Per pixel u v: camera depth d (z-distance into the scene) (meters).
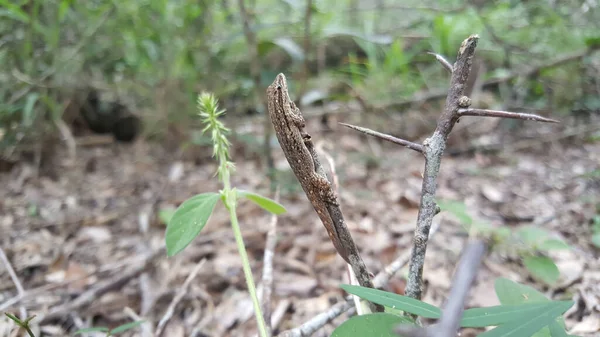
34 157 0.50
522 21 0.64
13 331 0.22
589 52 0.51
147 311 0.24
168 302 0.25
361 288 0.10
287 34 0.57
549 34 0.62
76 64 0.48
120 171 0.48
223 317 0.24
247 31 0.40
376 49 0.60
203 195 0.14
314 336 0.21
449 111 0.11
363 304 0.15
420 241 0.12
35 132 0.47
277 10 0.58
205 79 0.50
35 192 0.43
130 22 0.48
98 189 0.44
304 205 0.37
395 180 0.43
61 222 0.36
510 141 0.53
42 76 0.45
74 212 0.38
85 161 0.50
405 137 0.54
